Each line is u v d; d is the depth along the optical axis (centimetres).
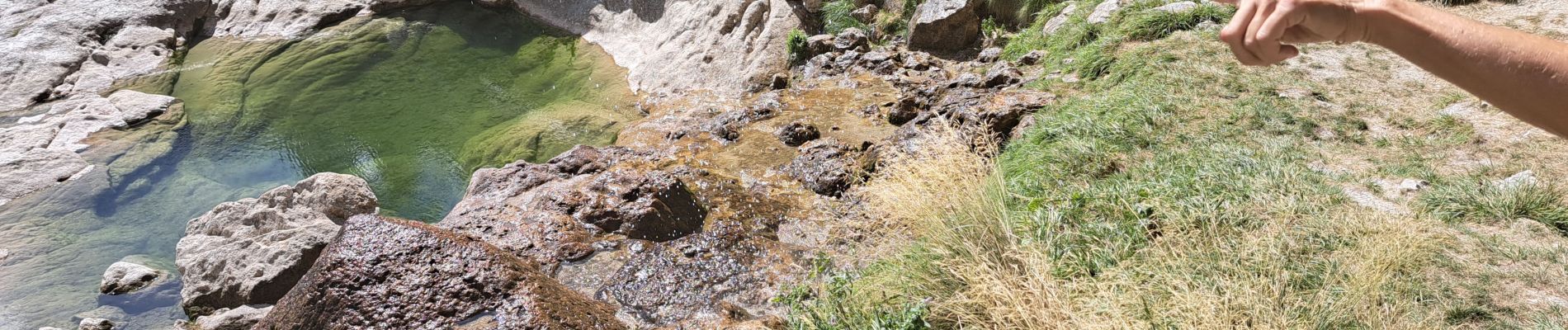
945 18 1259
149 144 1283
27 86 1516
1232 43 135
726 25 1383
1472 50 122
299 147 1253
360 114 1350
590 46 1556
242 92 1460
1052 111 902
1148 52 991
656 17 1516
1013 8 1309
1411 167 680
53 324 858
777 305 691
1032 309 513
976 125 895
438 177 1120
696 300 717
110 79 1560
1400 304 488
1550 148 688
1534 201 591
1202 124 795
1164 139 773
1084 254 587
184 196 1130
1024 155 796
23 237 1047
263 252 855
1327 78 879
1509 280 513
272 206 966
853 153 946
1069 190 689
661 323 699
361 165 1176
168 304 869
